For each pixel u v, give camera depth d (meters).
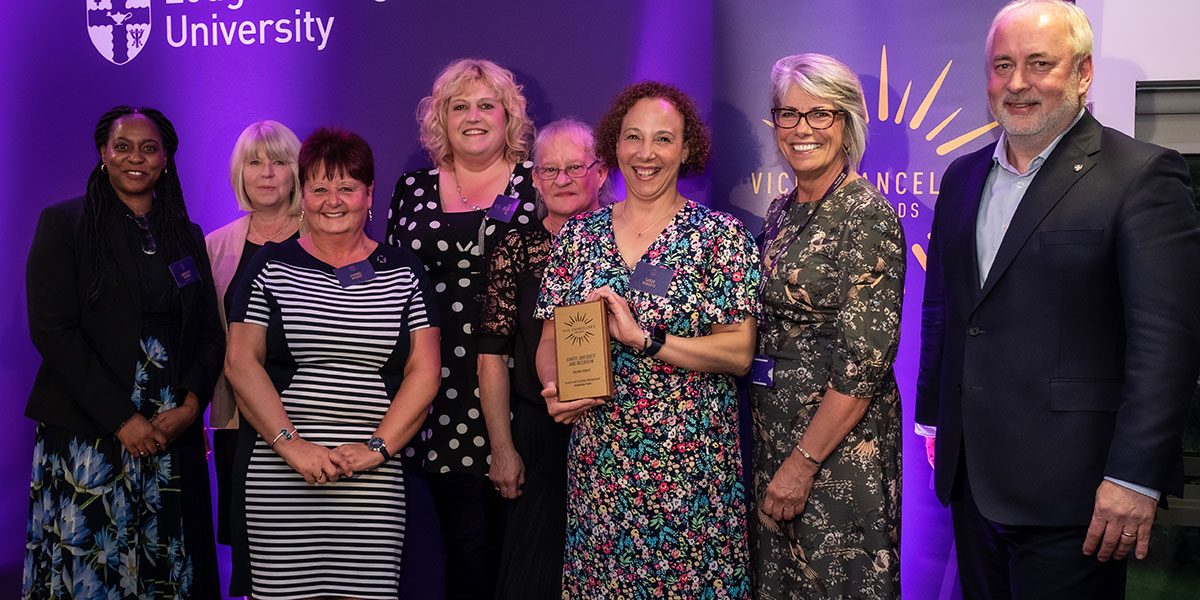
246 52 3.61
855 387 2.34
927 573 3.03
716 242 2.45
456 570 3.14
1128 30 2.99
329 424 2.64
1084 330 2.11
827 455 2.41
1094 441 2.10
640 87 2.58
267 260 2.70
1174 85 3.02
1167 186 2.04
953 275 2.37
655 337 2.34
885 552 2.41
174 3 3.63
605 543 2.42
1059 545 2.15
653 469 2.37
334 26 3.55
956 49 2.97
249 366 2.61
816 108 2.49
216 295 3.24
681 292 2.39
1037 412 2.15
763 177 3.09
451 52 3.49
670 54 3.38
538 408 2.81
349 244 2.76
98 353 2.95
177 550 3.01
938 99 2.99
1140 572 3.32
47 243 2.96
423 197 3.19
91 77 3.67
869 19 3.02
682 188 3.37
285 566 2.59
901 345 3.04
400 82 3.53
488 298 2.88
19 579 3.64
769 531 2.56
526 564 2.78
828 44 3.04
